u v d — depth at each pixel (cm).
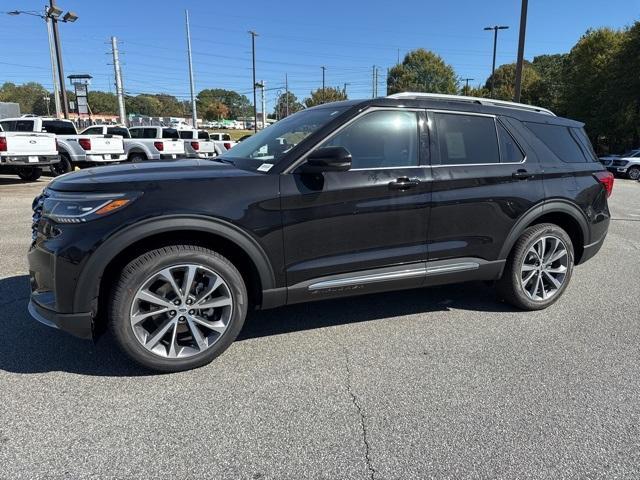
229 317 320
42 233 293
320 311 429
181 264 301
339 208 335
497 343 369
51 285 287
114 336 295
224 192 306
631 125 3619
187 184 301
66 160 1588
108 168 341
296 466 232
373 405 284
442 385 307
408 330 391
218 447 245
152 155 1842
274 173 322
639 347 364
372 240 350
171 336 309
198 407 279
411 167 361
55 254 281
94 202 284
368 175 343
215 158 406
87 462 232
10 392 290
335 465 233
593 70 4069
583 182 441
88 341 357
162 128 2006
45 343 353
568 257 439
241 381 308
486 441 252
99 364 325
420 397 293
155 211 289
